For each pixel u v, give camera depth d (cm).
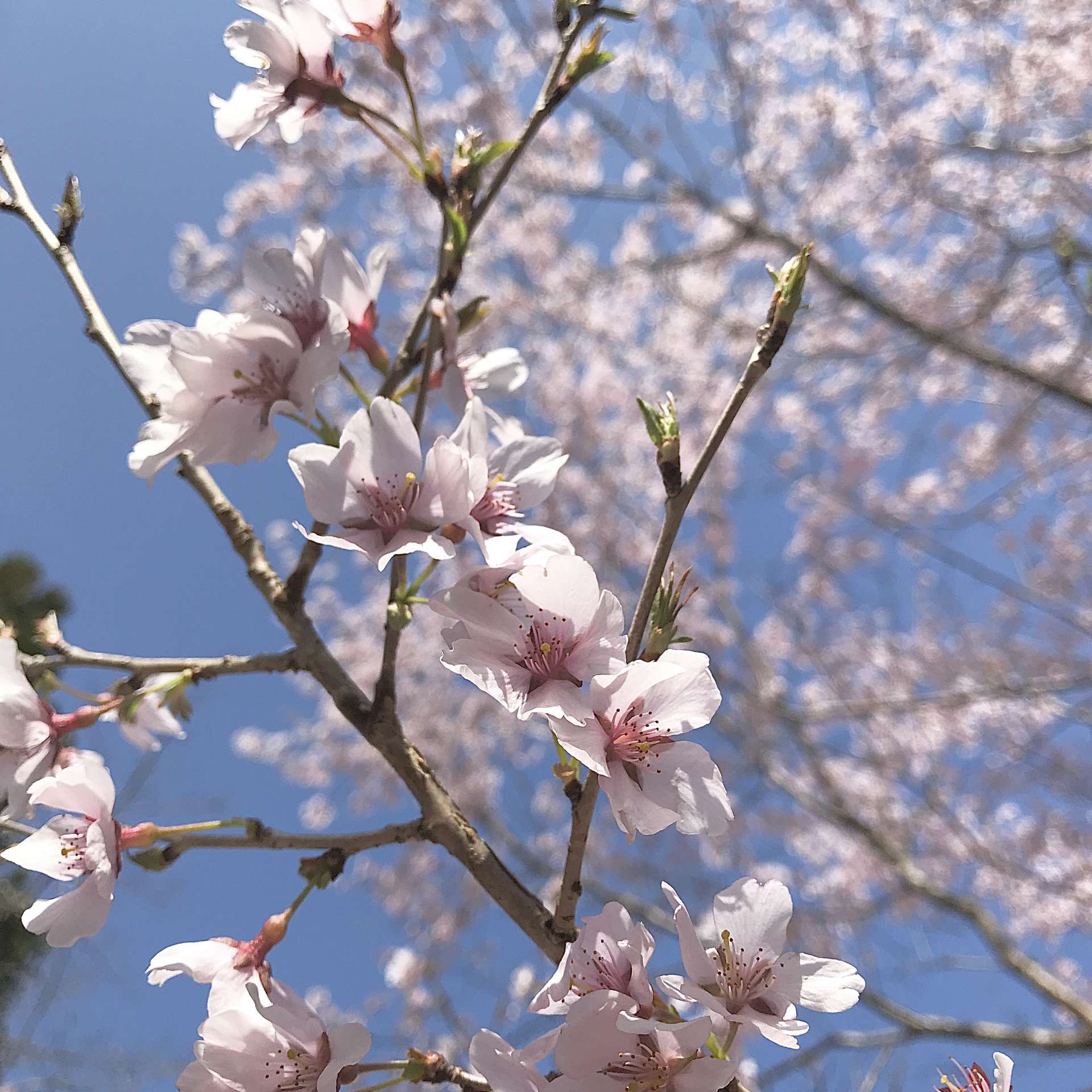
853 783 948
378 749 150
